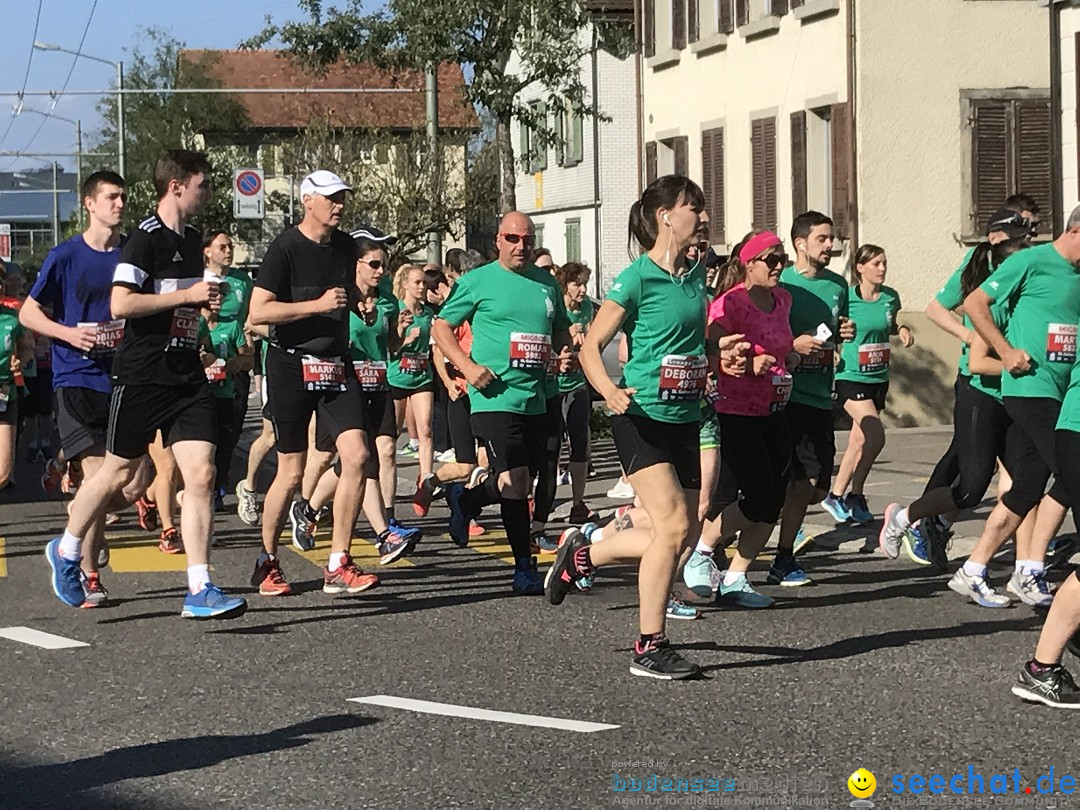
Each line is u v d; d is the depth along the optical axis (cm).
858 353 1318
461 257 1742
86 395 1044
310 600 1015
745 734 655
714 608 977
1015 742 638
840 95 2442
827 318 1080
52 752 645
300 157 4262
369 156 4197
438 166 4066
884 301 1327
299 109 6950
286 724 682
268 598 1025
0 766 625
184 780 599
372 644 864
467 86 3328
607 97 4284
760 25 2661
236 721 690
